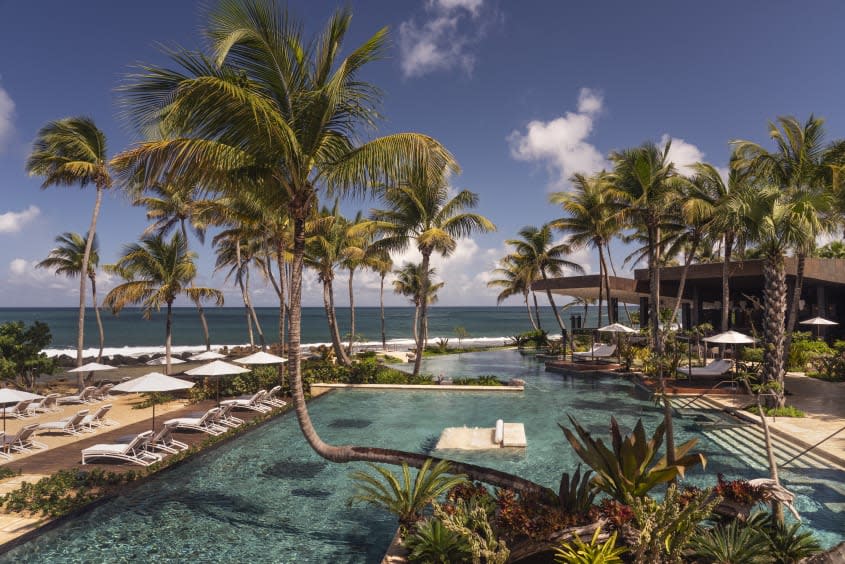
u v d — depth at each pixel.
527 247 37.38
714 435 13.05
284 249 22.17
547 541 5.77
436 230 20.38
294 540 7.43
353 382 22.09
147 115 7.12
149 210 26.88
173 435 13.45
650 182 22.33
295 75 7.94
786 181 16.17
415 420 15.74
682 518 5.14
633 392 20.56
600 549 5.31
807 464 10.27
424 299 22.39
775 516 6.19
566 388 21.77
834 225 16.19
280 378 20.98
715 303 43.94
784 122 15.89
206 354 20.03
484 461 11.22
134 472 10.05
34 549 7.09
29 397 12.45
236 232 22.44
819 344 25.52
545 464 10.97
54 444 12.36
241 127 7.37
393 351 43.53
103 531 7.70
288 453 12.05
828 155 15.56
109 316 192.75
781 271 14.72
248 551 7.07
